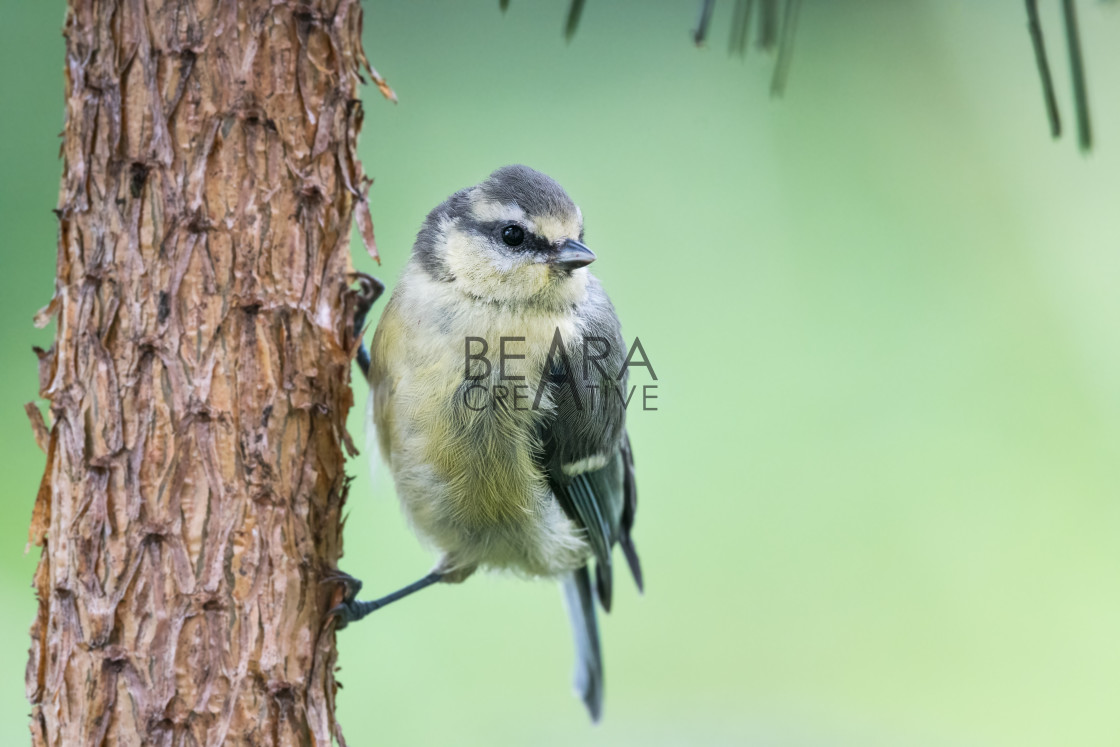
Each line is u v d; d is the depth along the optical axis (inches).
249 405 201.5
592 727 365.7
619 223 390.9
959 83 405.1
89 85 197.6
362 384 333.7
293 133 207.8
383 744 345.7
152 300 195.5
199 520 194.1
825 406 400.2
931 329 404.5
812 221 403.9
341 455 219.8
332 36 212.4
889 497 395.2
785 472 397.4
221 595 193.9
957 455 396.8
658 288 395.2
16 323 317.7
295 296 207.9
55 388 196.9
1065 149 408.5
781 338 399.2
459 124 378.3
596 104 390.6
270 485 202.2
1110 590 380.2
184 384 195.3
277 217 205.6
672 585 393.7
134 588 189.6
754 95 400.2
